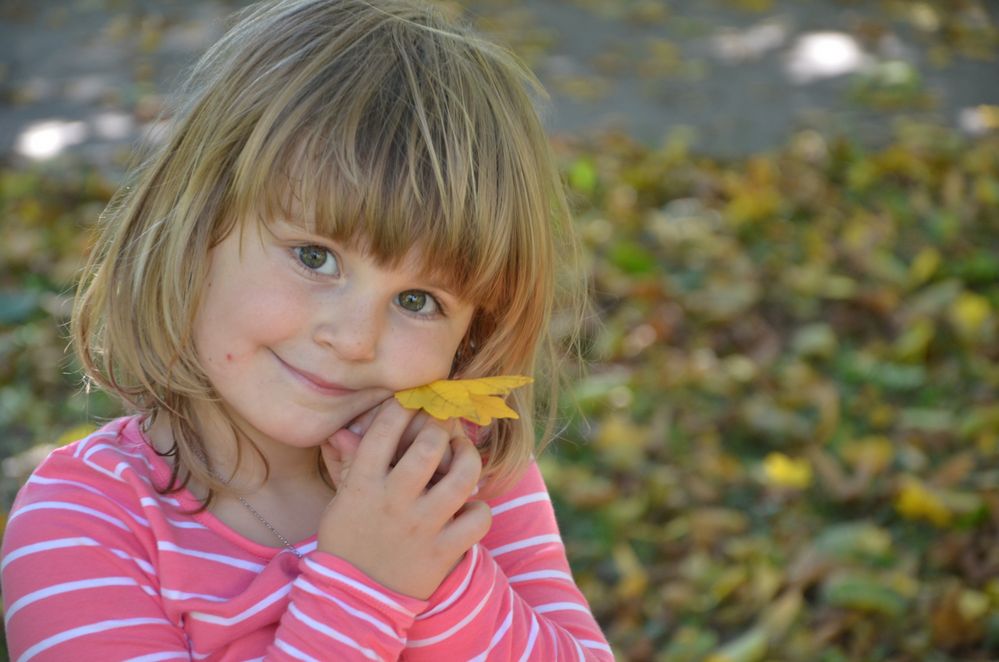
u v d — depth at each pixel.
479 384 1.42
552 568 1.66
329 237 1.34
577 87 6.36
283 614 1.37
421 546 1.39
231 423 1.48
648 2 7.87
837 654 2.85
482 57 1.49
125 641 1.36
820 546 3.13
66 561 1.38
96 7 7.52
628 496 3.41
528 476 1.72
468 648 1.42
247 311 1.38
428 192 1.35
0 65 6.50
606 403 3.80
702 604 3.03
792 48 7.09
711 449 3.62
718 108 6.20
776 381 3.96
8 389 3.72
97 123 5.75
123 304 1.50
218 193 1.40
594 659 1.55
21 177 5.04
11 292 4.20
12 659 1.37
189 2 7.66
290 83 1.38
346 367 1.38
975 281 4.60
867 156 5.57
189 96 1.51
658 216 5.00
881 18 7.59
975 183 5.35
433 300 1.41
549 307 1.53
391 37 1.44
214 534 1.45
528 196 1.45
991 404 3.83
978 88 6.54
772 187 5.23
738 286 4.44
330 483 1.55
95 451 1.47
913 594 3.00
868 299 4.39
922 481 3.45
